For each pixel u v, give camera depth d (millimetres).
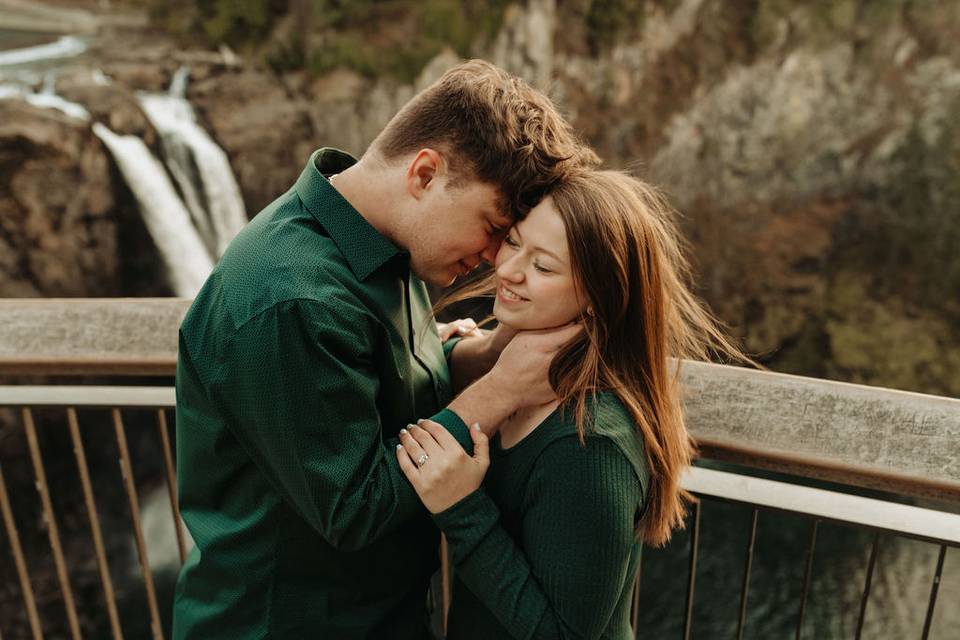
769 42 16078
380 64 13984
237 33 14242
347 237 1080
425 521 1303
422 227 1113
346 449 1038
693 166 16844
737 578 8773
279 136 13172
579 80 15922
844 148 16484
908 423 1162
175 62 13258
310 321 992
